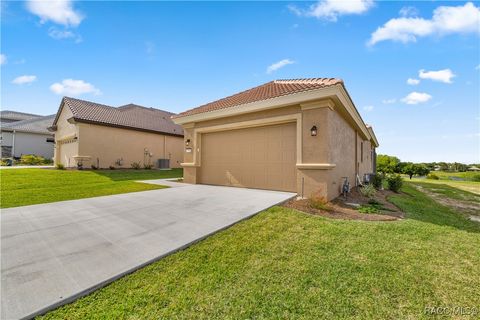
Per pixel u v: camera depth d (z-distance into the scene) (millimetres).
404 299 2592
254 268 3197
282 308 2416
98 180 12695
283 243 4016
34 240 4031
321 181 7184
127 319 2217
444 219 6184
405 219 5828
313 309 2408
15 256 3402
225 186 10555
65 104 19094
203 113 10617
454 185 18406
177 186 10711
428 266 3320
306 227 4812
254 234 4402
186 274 3033
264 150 9273
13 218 5395
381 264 3342
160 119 25172
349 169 11016
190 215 5551
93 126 17250
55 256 3406
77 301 2455
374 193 9258
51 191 9281
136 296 2568
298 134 7770
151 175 16141
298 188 7691
